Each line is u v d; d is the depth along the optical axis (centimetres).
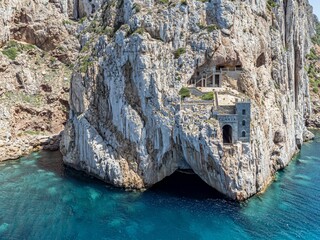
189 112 5641
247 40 6538
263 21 7206
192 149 5534
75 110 7100
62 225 4553
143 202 5278
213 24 6381
